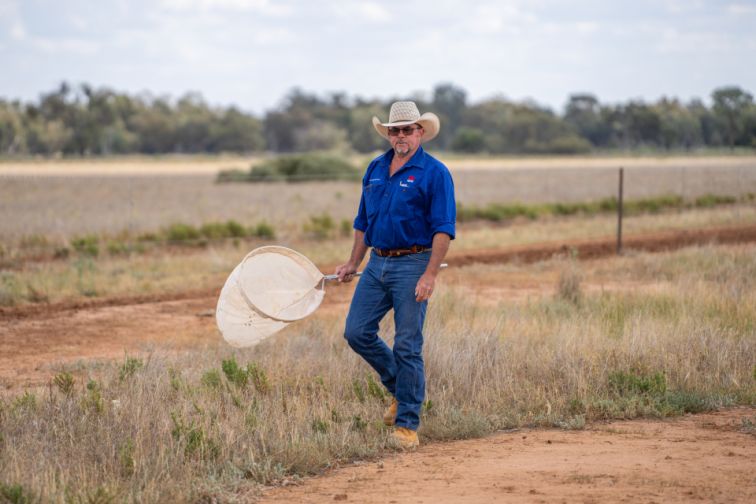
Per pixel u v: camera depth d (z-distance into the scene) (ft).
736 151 366.84
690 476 32.17
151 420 38.73
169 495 31.04
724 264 90.68
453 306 68.28
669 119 545.44
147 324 72.59
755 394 45.09
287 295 38.47
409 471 34.19
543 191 245.65
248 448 35.78
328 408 41.68
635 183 274.57
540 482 31.81
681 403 43.57
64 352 61.82
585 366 48.14
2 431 37.40
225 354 54.39
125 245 117.60
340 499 30.86
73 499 30.01
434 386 45.65
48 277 91.91
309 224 143.13
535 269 102.58
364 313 38.19
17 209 176.45
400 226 36.70
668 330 55.88
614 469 33.30
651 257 103.40
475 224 159.84
